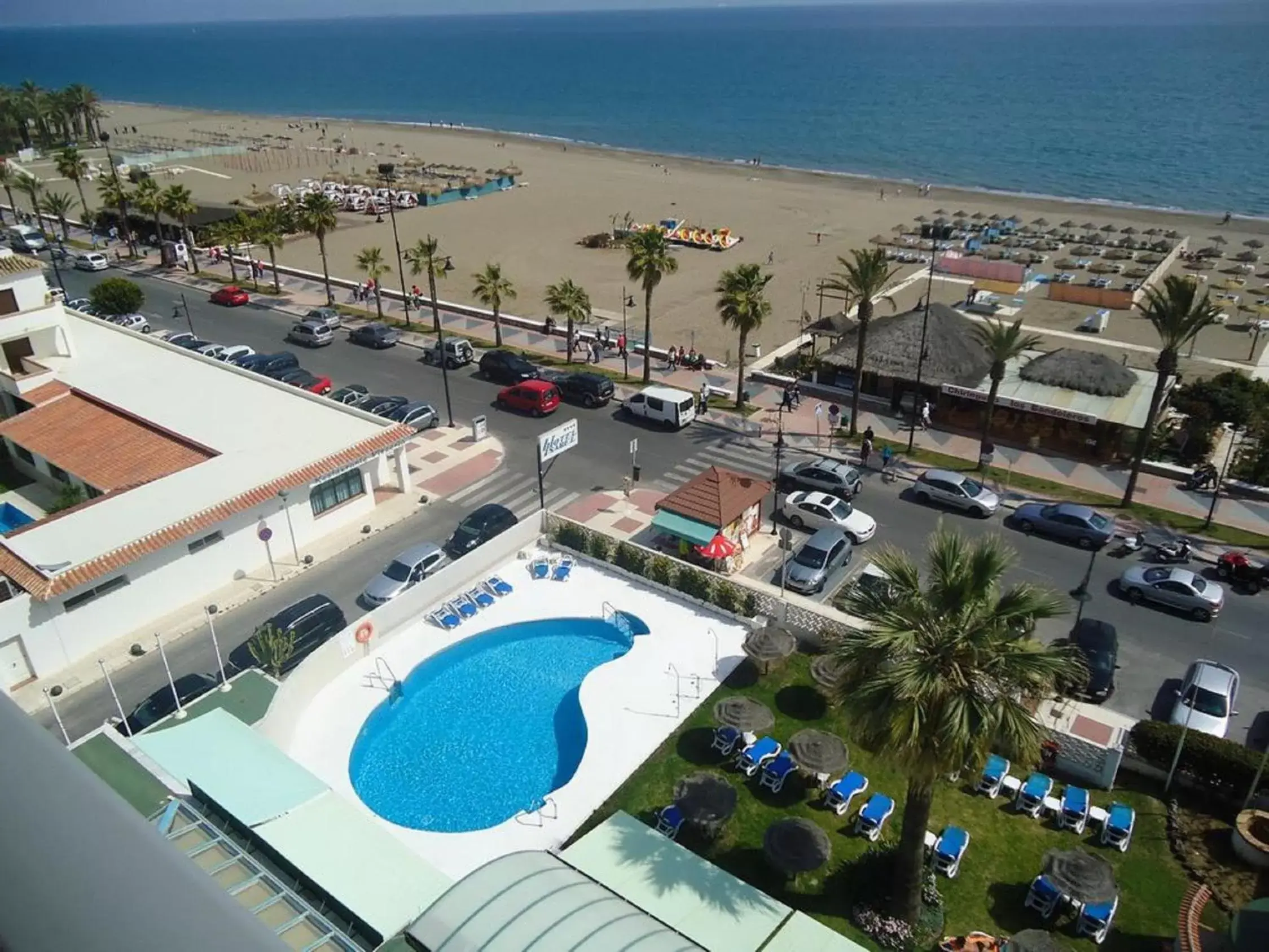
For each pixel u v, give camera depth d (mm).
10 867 2629
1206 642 34156
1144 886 23859
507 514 41344
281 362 58281
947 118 188000
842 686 21297
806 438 51000
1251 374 58625
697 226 101188
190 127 192375
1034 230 97500
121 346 54781
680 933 18359
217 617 37062
